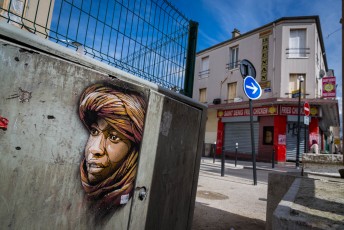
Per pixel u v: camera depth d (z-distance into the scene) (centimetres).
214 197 469
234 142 1859
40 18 215
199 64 2222
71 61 149
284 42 1647
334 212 143
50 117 137
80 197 152
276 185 307
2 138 121
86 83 154
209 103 2062
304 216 130
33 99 131
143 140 190
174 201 226
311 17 1616
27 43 130
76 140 149
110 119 168
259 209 408
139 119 187
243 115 1797
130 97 181
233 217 359
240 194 514
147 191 195
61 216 143
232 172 938
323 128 1934
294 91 1507
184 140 237
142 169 190
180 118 231
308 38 1620
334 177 323
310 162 421
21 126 127
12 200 124
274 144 1600
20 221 127
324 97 1541
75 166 149
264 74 1705
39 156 133
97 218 161
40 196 134
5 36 123
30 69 129
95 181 159
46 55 136
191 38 312
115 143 171
